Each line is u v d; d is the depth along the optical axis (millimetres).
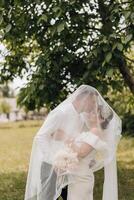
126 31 7168
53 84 8219
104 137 5070
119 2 7957
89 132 4996
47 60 8031
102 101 5168
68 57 7910
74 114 5066
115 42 7070
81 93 5156
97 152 5008
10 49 9453
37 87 8195
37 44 9375
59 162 4930
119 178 10789
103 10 8180
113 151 5066
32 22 8148
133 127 19453
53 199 5004
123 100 11117
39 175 5078
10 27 7742
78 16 7770
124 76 8586
